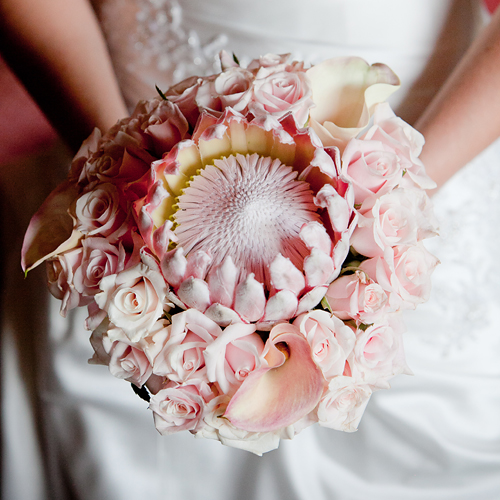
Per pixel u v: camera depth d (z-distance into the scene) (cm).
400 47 96
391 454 96
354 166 75
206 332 71
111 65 102
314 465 95
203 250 73
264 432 71
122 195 76
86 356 97
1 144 167
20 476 103
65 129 101
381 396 94
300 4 94
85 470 98
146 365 74
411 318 96
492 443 97
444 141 91
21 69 99
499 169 101
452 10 96
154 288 71
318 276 70
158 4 98
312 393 69
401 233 74
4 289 107
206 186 75
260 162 75
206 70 99
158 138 77
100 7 103
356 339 73
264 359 70
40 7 94
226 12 96
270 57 82
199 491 97
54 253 76
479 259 98
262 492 95
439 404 96
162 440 96
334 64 78
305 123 78
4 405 102
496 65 88
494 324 98
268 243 73
